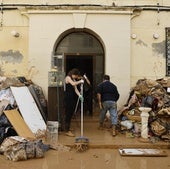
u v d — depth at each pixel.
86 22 10.67
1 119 8.12
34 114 8.78
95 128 9.75
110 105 8.86
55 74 9.29
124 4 10.75
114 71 10.69
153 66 10.84
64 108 9.09
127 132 8.91
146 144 7.86
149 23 10.80
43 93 10.63
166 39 10.81
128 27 10.66
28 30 10.78
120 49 10.66
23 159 6.74
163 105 9.00
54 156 7.08
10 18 10.80
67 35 11.18
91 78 11.43
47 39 10.70
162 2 10.80
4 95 8.83
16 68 10.83
